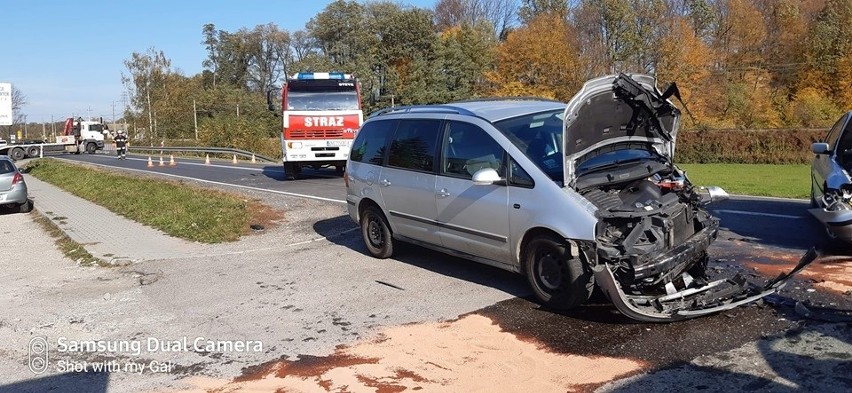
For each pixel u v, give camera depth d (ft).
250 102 229.86
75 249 33.19
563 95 147.02
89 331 19.92
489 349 16.57
